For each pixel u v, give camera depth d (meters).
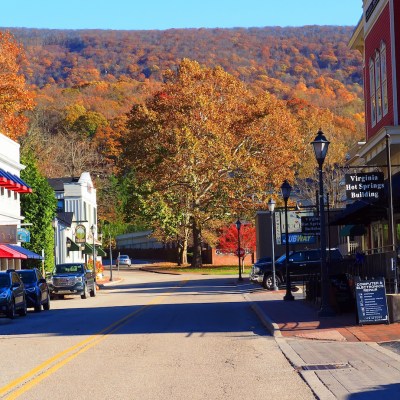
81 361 17.17
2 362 17.45
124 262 121.56
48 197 66.06
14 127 77.75
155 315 30.95
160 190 88.56
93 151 136.88
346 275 28.80
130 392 12.91
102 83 185.88
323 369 14.98
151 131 85.75
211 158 84.56
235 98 88.88
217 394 12.59
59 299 49.22
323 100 171.00
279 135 88.38
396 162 33.50
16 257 51.12
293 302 35.69
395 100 30.52
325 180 95.38
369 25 34.88
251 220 91.56
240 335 22.52
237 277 77.75
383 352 17.00
